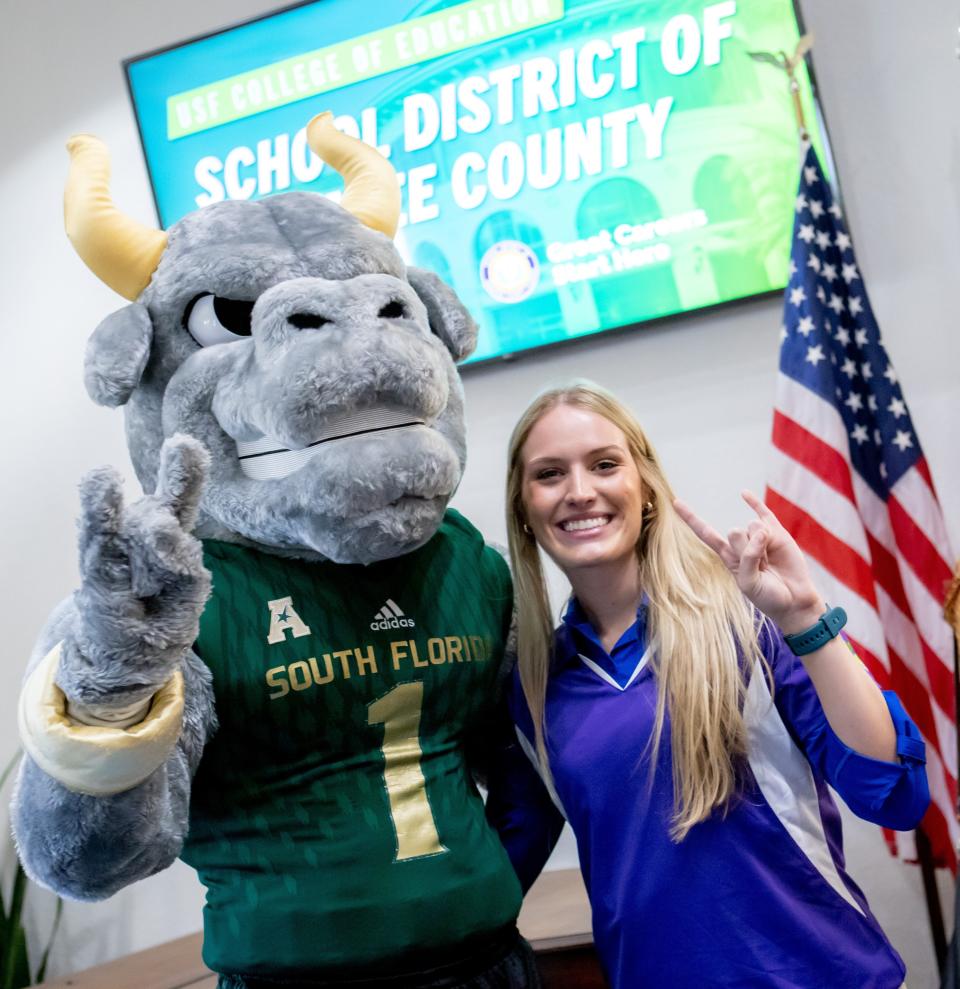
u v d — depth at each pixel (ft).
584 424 5.06
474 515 8.02
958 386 7.12
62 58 9.27
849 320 6.97
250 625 4.31
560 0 7.83
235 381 4.22
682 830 4.50
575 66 7.79
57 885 3.62
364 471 3.96
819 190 7.04
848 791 4.37
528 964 4.58
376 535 4.04
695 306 7.54
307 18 8.32
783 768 4.68
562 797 4.95
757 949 4.41
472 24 8.00
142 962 6.94
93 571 3.05
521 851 5.21
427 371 4.12
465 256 7.99
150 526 3.03
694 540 5.09
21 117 9.36
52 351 9.12
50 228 9.20
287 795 4.30
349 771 4.36
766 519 4.39
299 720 4.29
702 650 4.70
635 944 4.58
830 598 6.48
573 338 7.77
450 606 4.73
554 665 5.14
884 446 6.78
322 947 4.10
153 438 4.52
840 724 4.32
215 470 4.34
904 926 6.85
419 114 8.09
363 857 4.21
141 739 3.28
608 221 7.72
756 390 7.48
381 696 4.41
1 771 8.81
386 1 8.17
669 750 4.68
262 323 4.14
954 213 7.19
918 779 4.32
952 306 7.16
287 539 4.28
